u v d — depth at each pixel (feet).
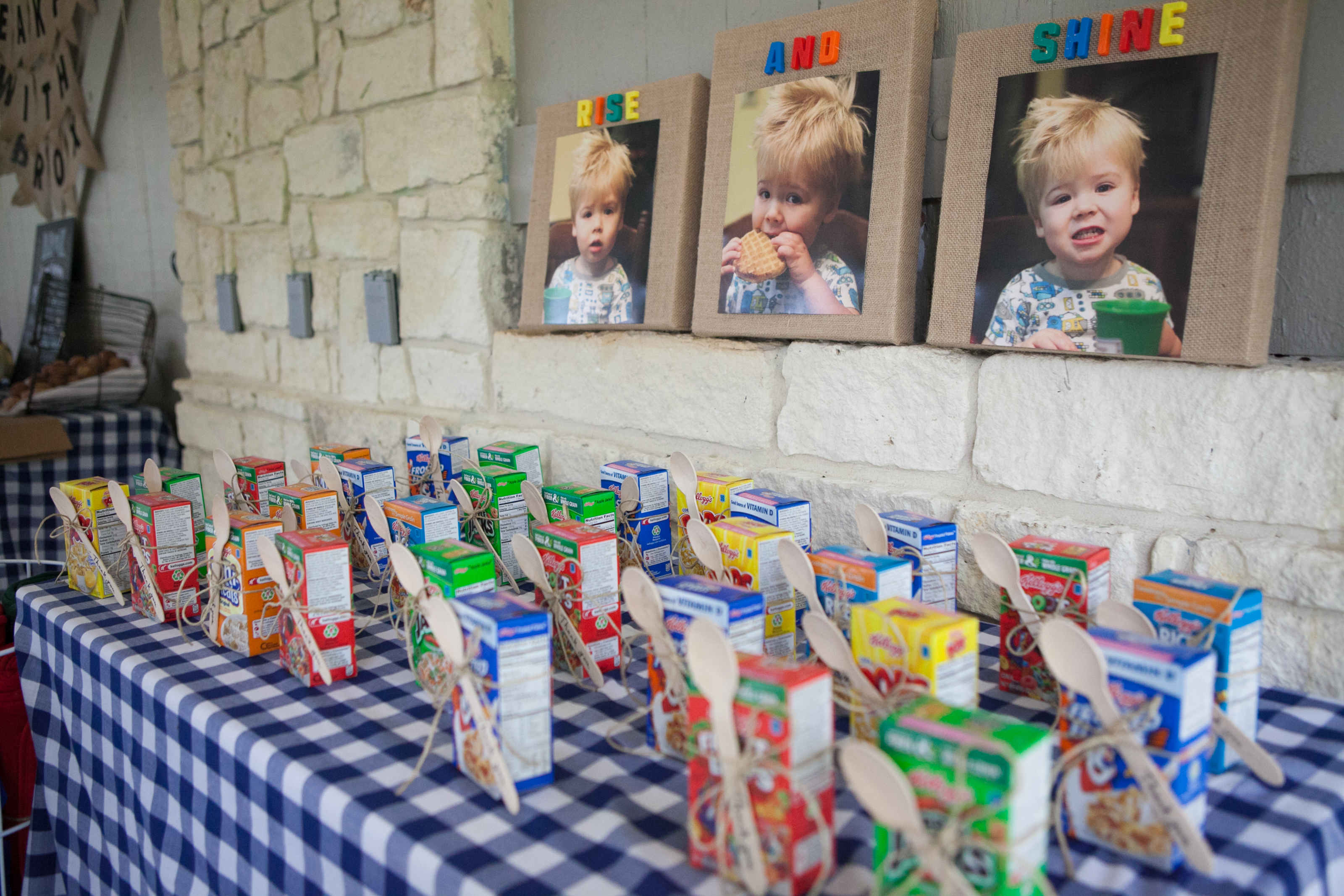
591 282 6.07
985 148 4.23
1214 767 2.85
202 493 5.21
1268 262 3.53
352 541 5.24
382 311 7.71
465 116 6.81
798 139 4.88
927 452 4.61
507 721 2.77
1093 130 3.88
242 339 9.78
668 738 3.03
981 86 4.23
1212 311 3.60
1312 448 3.47
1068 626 2.47
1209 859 2.29
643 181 5.71
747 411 5.31
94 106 12.97
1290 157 3.70
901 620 2.74
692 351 5.52
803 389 5.07
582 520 4.29
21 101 14.70
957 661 2.72
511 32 6.93
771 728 2.21
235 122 9.30
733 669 2.27
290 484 5.97
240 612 4.01
